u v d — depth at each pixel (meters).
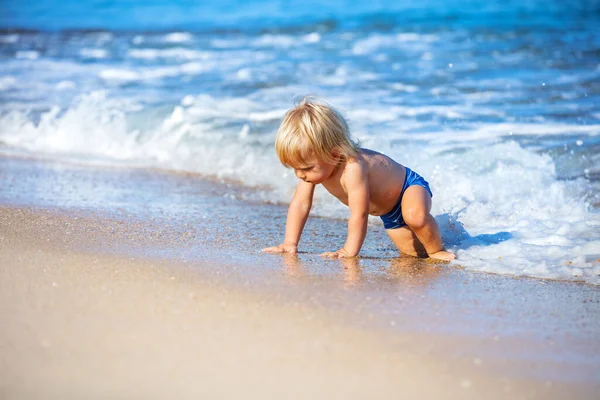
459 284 3.46
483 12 15.85
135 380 2.22
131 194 5.60
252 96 8.72
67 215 4.61
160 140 7.40
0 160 6.93
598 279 3.57
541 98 8.06
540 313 3.05
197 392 2.17
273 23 15.82
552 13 15.36
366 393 2.22
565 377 2.43
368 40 12.86
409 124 7.04
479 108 7.66
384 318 2.88
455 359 2.51
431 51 11.43
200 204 5.36
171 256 3.68
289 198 5.66
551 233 4.38
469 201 5.13
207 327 2.65
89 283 3.06
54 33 16.00
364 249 4.32
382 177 4.04
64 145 7.61
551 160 5.84
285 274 3.46
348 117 7.25
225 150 6.88
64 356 2.35
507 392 2.30
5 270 3.20
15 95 9.45
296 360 2.41
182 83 9.76
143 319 2.69
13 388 2.14
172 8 19.94
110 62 11.84
